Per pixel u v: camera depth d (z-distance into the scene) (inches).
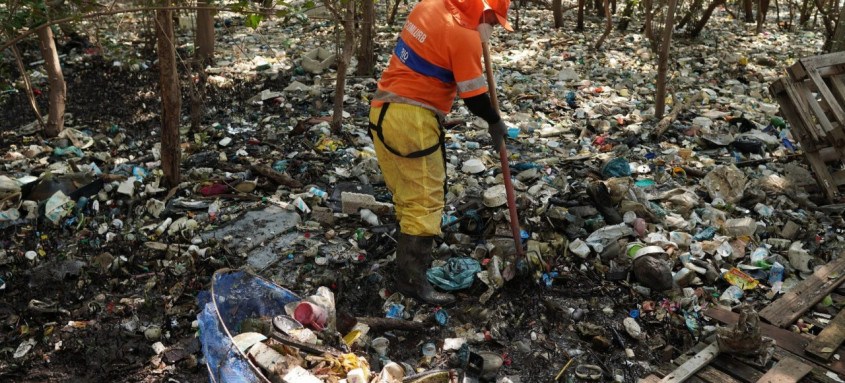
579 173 204.5
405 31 130.7
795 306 144.6
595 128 247.6
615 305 147.5
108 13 129.0
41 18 148.2
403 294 145.6
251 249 164.2
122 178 191.5
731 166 203.0
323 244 166.7
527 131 244.5
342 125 241.4
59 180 186.2
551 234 167.2
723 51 371.6
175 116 184.9
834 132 185.2
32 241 165.9
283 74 306.8
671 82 305.0
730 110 267.9
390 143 132.0
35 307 140.6
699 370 126.7
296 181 195.8
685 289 151.6
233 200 187.8
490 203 172.6
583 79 310.5
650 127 247.4
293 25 398.9
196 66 313.1
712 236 172.6
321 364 105.8
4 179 182.5
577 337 138.8
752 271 159.0
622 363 131.5
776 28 450.9
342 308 146.5
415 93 128.9
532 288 150.9
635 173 209.2
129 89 288.2
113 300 146.6
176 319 139.6
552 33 410.3
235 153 218.4
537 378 128.0
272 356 103.7
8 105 263.1
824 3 430.6
